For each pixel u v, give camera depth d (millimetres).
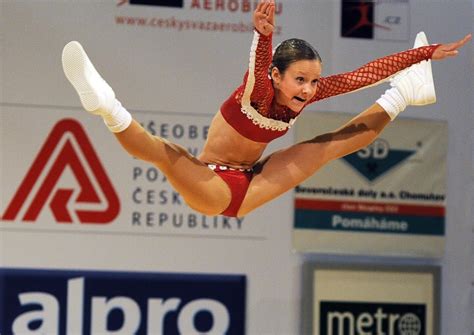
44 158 16406
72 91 16516
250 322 16859
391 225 17344
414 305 17297
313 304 16969
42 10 16375
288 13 16953
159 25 16688
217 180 9477
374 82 9734
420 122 17484
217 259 16812
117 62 16531
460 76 17562
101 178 16578
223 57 16828
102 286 16484
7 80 16281
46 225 16391
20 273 16266
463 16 17422
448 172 17547
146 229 16656
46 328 16297
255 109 9266
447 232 17531
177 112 16688
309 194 17141
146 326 16547
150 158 9227
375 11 17141
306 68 9055
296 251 17031
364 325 17125
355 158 17312
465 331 17453
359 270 17156
